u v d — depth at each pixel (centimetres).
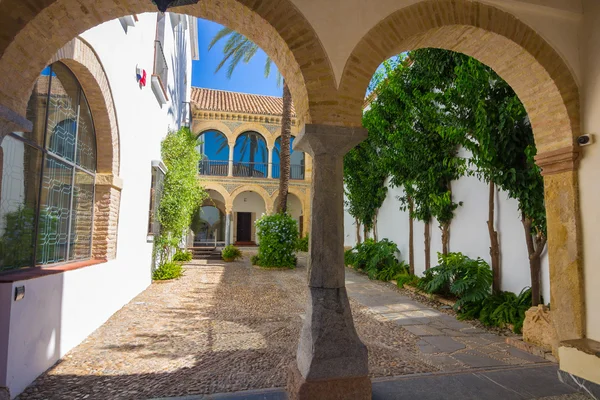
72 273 405
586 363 327
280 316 569
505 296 571
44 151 388
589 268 365
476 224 674
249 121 1964
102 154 535
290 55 308
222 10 315
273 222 1179
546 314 417
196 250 1541
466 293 582
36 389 310
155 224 879
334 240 296
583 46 383
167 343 435
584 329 367
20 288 301
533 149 461
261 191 1927
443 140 688
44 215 397
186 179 1016
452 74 641
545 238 492
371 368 365
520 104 463
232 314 579
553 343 393
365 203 1180
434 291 703
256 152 2167
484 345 443
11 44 250
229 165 1928
